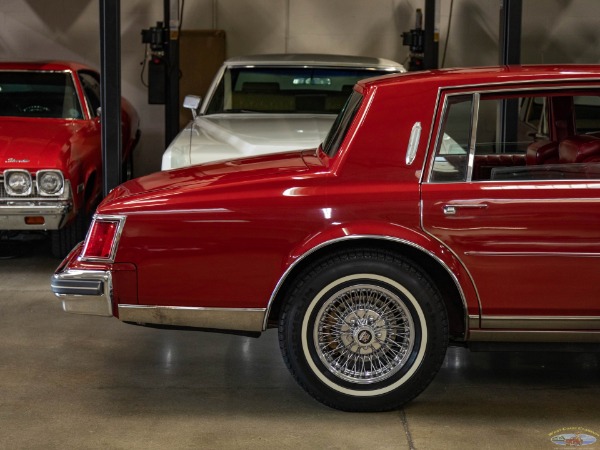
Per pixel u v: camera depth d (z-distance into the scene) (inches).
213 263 160.4
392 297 160.6
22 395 175.5
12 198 268.1
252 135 249.1
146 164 485.1
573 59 471.8
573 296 158.9
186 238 160.1
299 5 470.6
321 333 161.9
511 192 157.3
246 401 172.7
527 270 158.1
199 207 159.8
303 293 159.6
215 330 165.6
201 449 150.2
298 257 158.2
